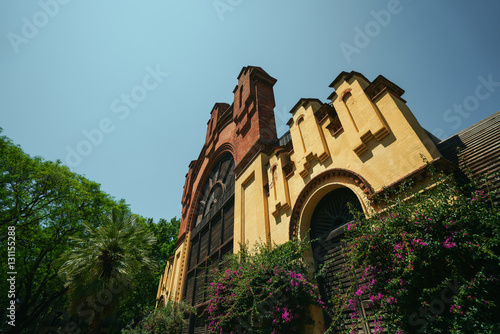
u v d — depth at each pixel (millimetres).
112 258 10281
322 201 7418
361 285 4086
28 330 21500
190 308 14234
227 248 12773
